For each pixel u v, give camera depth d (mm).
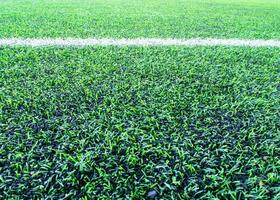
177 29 5891
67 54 4172
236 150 2178
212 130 2418
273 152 2178
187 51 4465
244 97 2990
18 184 1854
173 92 3059
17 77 3369
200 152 2150
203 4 9672
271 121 2564
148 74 3529
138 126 2455
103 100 2879
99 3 9133
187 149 2189
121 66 3770
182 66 3818
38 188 1821
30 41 4793
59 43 4715
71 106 2760
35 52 4238
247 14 7902
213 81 3393
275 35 5641
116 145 2215
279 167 1998
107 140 2260
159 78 3428
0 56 4035
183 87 3209
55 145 2221
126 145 2227
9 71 3527
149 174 1956
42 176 1928
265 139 2316
